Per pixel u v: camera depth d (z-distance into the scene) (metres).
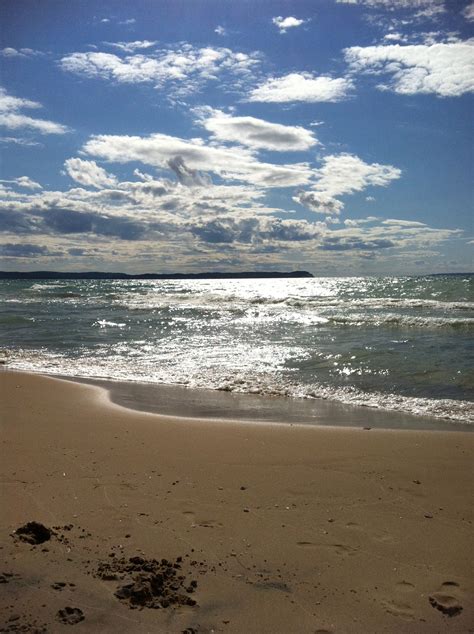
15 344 16.89
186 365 12.91
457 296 37.00
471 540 4.00
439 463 5.82
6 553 3.63
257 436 6.91
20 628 2.80
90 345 16.48
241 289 60.12
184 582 3.35
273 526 4.21
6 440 6.59
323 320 21.58
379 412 8.52
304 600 3.20
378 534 4.10
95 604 3.05
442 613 3.09
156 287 69.75
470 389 9.91
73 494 4.81
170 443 6.54
